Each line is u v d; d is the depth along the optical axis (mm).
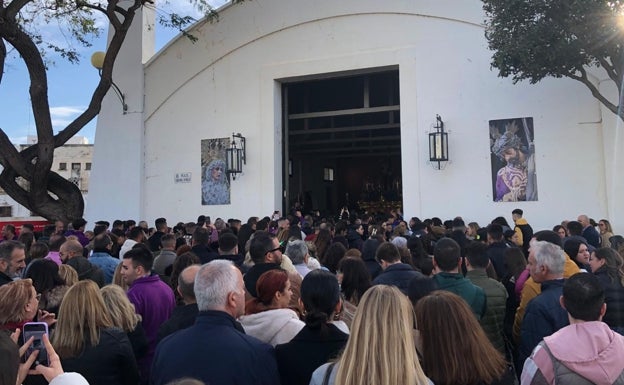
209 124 15008
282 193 14750
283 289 3332
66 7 12898
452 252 4094
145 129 15641
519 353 3906
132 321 3576
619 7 8195
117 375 3031
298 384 2684
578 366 2244
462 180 12500
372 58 13477
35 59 11922
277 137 14562
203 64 15156
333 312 2893
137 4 12906
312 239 8883
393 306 2068
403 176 13000
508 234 8320
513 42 9180
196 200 14953
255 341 2729
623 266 3467
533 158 11945
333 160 29609
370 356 1976
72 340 2953
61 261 5871
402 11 13266
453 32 12812
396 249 4824
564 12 8688
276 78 14438
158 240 8852
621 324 3283
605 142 11320
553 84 11914
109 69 12852
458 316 2369
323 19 14039
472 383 2268
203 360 2555
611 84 11367
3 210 37156
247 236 8445
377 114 18125
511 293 5121
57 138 12484
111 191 15602
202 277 2809
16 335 2441
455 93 12703
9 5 11180
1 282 4773
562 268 3689
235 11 14914
